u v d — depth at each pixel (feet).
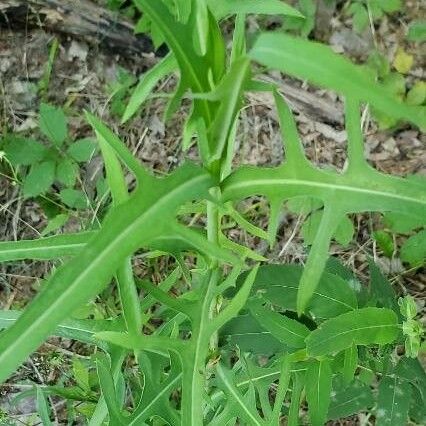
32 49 4.35
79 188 4.01
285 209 3.81
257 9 1.73
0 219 4.03
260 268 2.34
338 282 2.28
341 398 2.48
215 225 1.97
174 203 1.63
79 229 3.96
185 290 3.64
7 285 3.84
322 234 1.66
